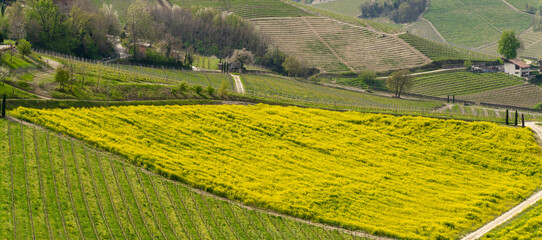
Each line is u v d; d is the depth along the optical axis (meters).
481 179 124.69
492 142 138.75
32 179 97.62
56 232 84.94
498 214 110.12
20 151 105.75
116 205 96.00
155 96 148.00
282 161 123.38
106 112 132.38
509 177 126.62
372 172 123.06
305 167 122.19
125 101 141.50
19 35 193.62
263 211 104.00
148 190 102.88
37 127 117.12
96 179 102.50
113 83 149.00
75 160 107.25
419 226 103.00
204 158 119.88
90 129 121.75
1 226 83.06
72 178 100.94
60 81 136.50
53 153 107.94
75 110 129.88
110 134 121.31
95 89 142.88
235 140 130.12
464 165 130.38
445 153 134.38
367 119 148.62
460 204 112.25
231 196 107.00
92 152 112.25
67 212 90.69
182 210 98.88
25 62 151.38
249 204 105.56
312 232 98.31
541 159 132.62
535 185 123.00
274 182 114.12
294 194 110.12
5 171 98.06
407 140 139.62
